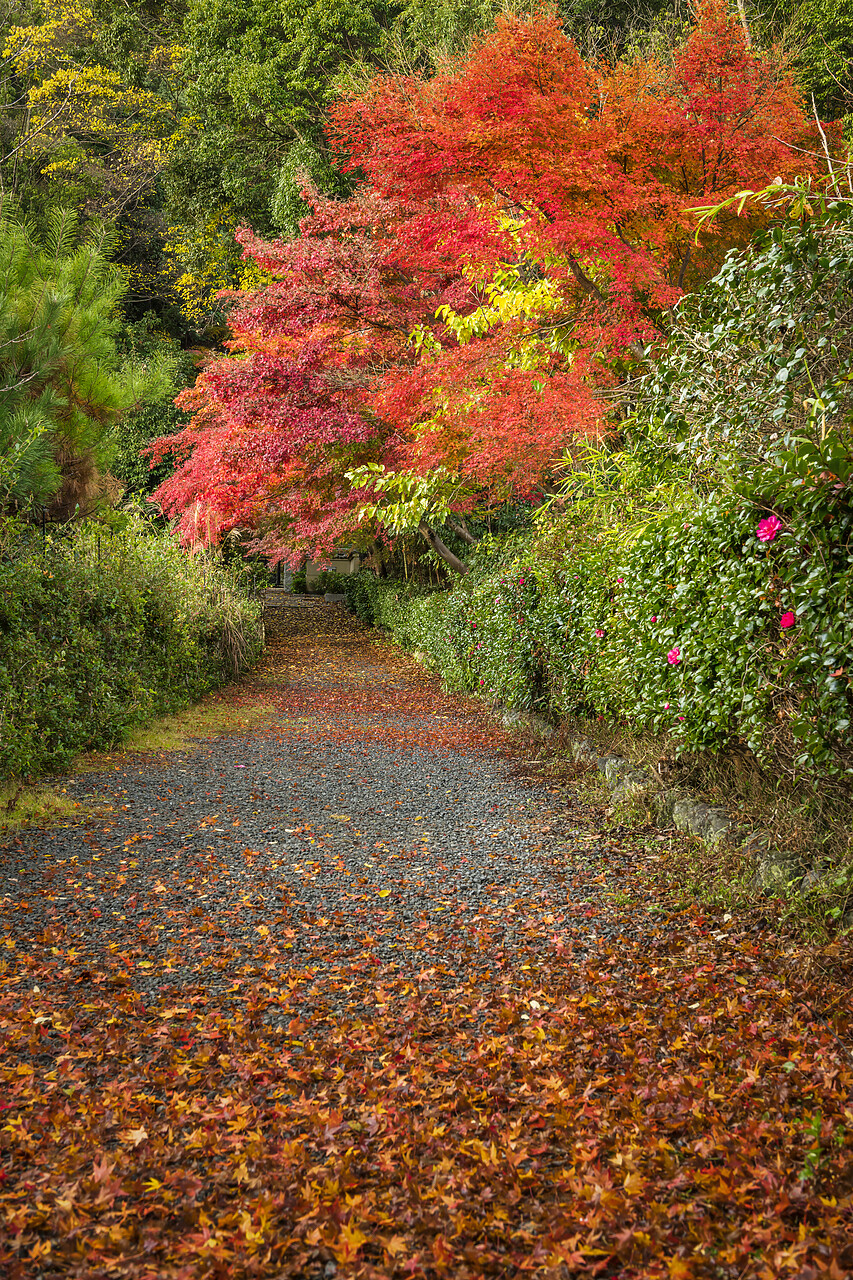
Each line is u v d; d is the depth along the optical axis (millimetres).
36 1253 2010
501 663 9414
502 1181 2189
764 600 3916
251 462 12867
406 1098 2619
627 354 7180
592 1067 2771
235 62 18641
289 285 11266
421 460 9219
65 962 3639
